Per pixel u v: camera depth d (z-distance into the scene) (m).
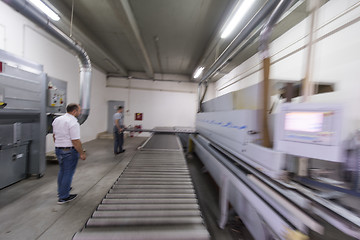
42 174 2.43
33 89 2.22
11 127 2.05
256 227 1.16
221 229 1.50
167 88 6.58
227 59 2.27
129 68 6.04
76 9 2.60
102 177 2.53
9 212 1.62
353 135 0.83
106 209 0.97
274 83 1.26
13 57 1.95
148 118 6.57
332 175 0.90
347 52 1.54
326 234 1.24
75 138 1.70
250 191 1.05
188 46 3.86
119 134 3.82
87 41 3.34
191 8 2.51
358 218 0.61
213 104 2.45
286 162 0.98
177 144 2.82
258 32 1.65
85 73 3.13
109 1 2.10
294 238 0.67
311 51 1.02
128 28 2.72
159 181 1.37
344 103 0.72
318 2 1.00
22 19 2.69
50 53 3.36
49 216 1.58
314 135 0.79
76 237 0.72
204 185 2.42
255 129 1.25
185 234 0.77
